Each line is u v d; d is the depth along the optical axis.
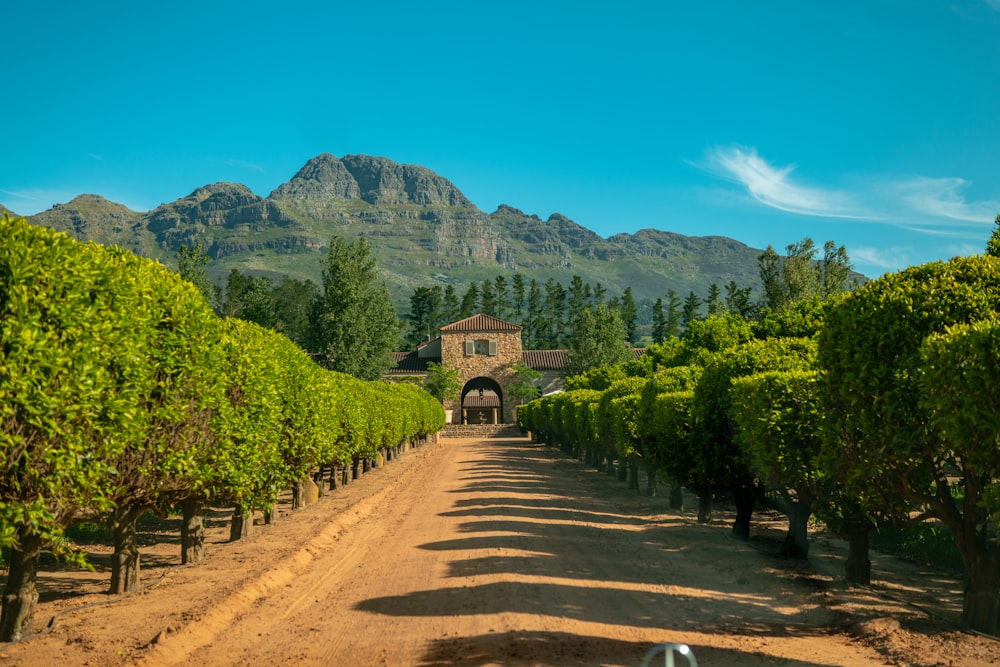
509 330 81.50
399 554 12.34
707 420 14.02
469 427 75.94
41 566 12.20
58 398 6.58
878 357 8.41
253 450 12.02
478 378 84.19
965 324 7.39
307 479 19.64
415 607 8.53
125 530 9.80
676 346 35.75
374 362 72.00
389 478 27.41
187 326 9.73
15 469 6.50
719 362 14.30
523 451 47.53
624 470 27.33
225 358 11.48
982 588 7.73
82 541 14.63
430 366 79.44
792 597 9.00
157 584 10.16
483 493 21.78
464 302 141.88
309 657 6.74
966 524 7.96
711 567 11.00
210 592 9.31
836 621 7.82
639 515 17.75
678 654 6.52
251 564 11.31
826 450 9.47
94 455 7.31
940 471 8.45
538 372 81.06
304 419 15.43
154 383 9.02
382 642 7.08
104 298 7.46
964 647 6.73
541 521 15.95
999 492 6.77
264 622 8.21
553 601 8.52
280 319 112.06
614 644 6.79
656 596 8.98
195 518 12.12
